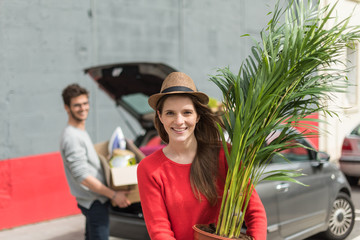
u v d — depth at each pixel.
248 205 1.70
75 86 3.02
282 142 1.70
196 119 1.69
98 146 3.42
